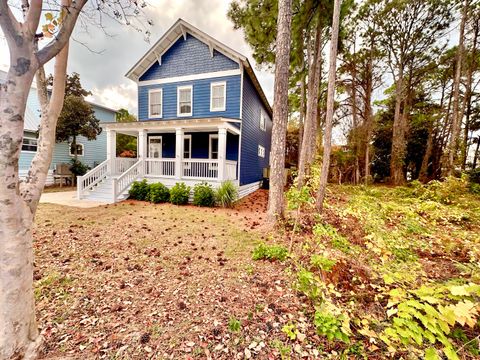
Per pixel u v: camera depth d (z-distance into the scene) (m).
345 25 9.47
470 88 13.04
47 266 3.04
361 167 16.05
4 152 1.22
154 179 9.24
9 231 1.28
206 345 1.79
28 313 1.42
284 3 4.84
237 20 7.93
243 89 10.29
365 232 4.05
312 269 2.76
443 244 3.77
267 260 3.35
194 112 10.74
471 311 1.31
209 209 7.24
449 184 7.51
